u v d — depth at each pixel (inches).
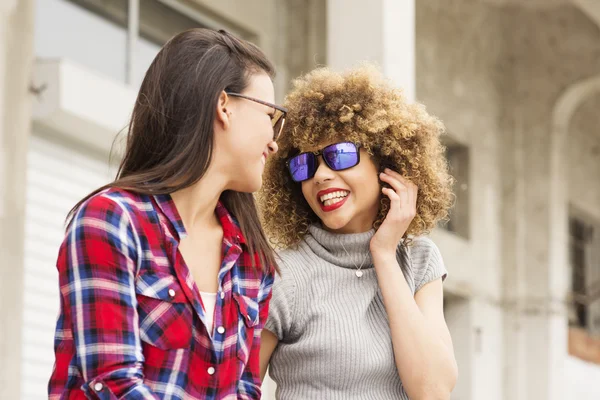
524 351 516.7
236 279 90.7
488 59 525.0
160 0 343.3
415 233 115.4
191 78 87.2
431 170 114.4
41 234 287.4
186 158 86.0
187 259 88.1
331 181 110.1
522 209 525.7
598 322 585.6
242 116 89.7
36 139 287.6
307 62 390.0
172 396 82.0
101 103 291.4
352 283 110.7
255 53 92.4
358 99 112.0
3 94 250.8
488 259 510.0
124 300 81.3
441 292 116.6
